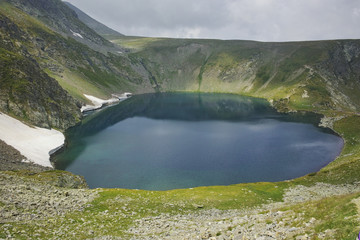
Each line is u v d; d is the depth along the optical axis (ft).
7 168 215.51
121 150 358.43
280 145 380.78
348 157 300.40
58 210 107.45
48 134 400.06
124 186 244.83
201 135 442.50
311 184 208.54
